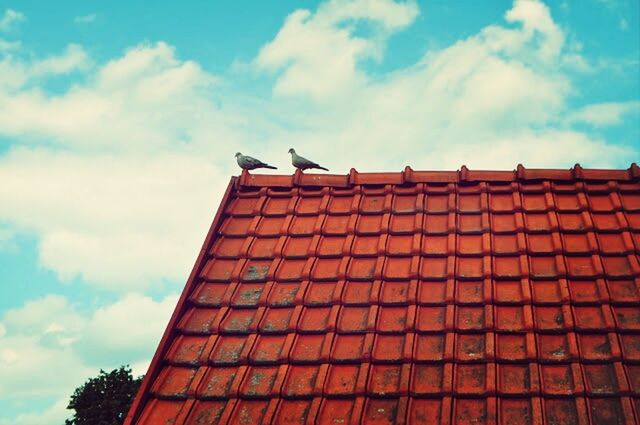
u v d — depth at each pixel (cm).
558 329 848
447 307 895
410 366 834
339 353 871
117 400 1481
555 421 763
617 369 793
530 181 1079
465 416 781
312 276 978
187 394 862
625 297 882
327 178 1132
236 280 998
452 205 1052
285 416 817
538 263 948
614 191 1048
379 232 1028
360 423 786
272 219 1101
